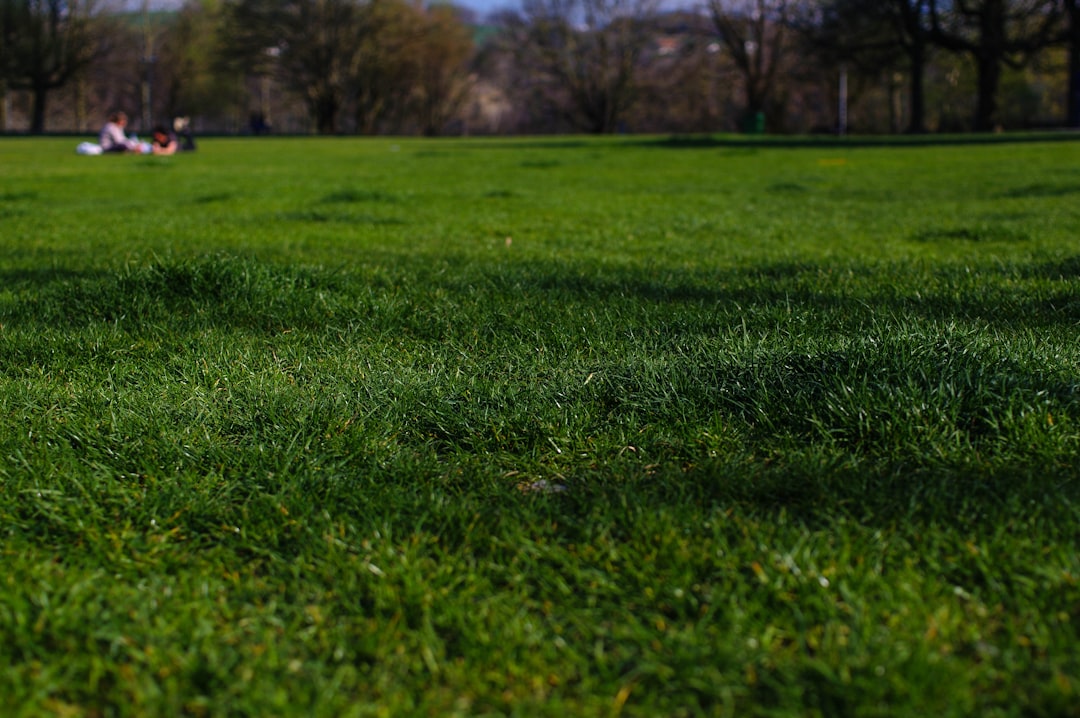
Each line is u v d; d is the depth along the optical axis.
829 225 8.39
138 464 2.58
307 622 1.85
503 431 2.78
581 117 78.81
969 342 3.13
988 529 2.09
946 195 11.77
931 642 1.69
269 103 103.88
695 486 2.40
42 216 9.33
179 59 81.38
